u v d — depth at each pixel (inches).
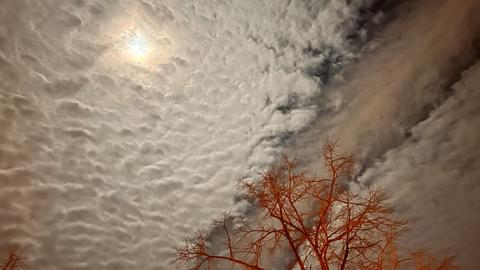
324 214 195.5
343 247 194.7
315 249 183.9
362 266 190.1
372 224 197.8
